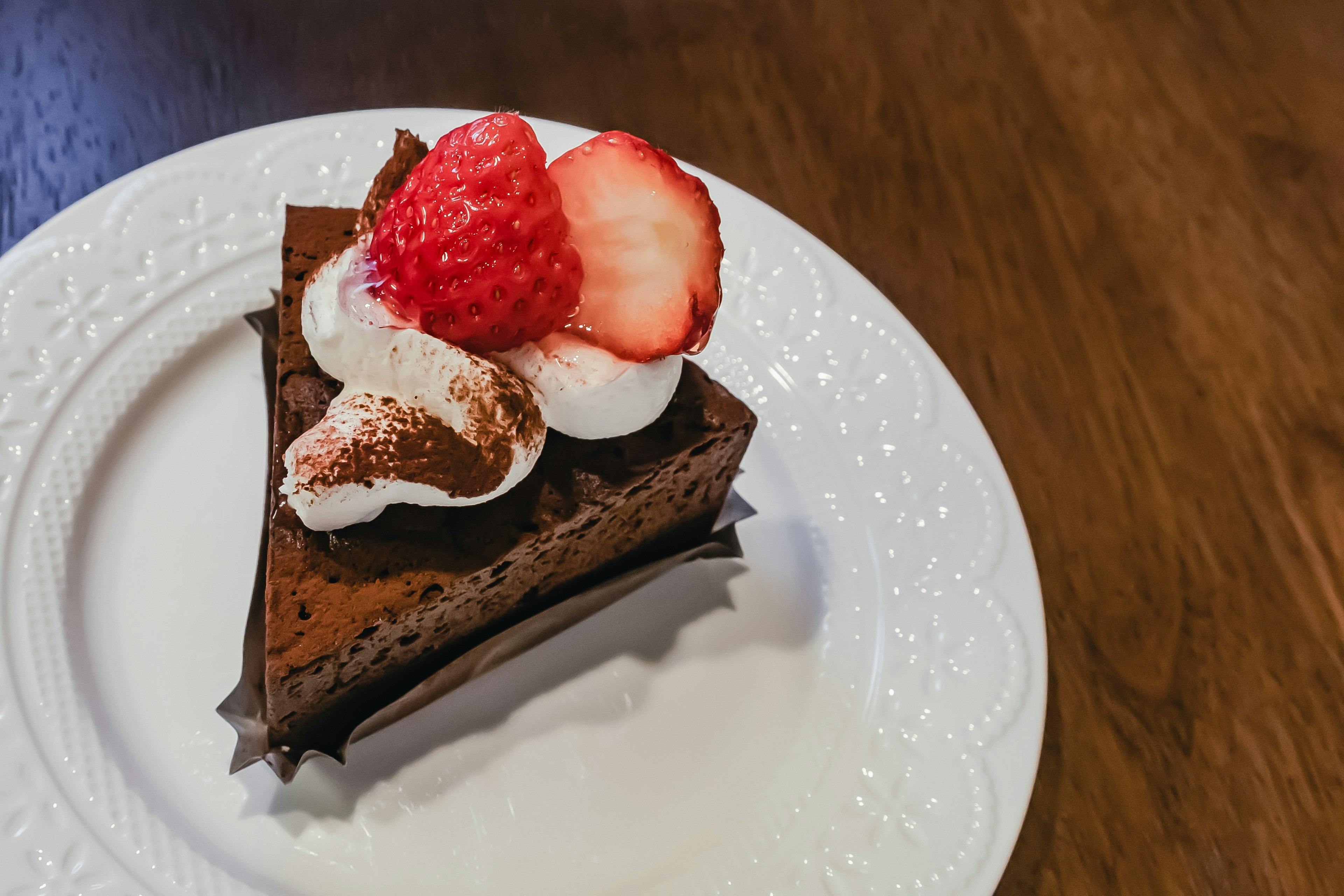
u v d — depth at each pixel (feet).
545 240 0.85
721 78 1.24
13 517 0.93
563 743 0.93
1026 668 0.95
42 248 1.00
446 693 0.93
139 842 0.85
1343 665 1.02
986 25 1.32
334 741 0.91
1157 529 1.06
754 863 0.89
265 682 0.89
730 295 1.08
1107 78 1.30
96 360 0.98
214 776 0.89
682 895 0.88
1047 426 1.10
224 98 1.15
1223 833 0.96
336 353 0.89
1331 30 1.38
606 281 0.87
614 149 0.87
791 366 1.06
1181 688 1.00
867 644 0.97
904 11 1.32
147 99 1.14
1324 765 0.98
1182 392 1.13
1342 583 1.05
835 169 1.21
